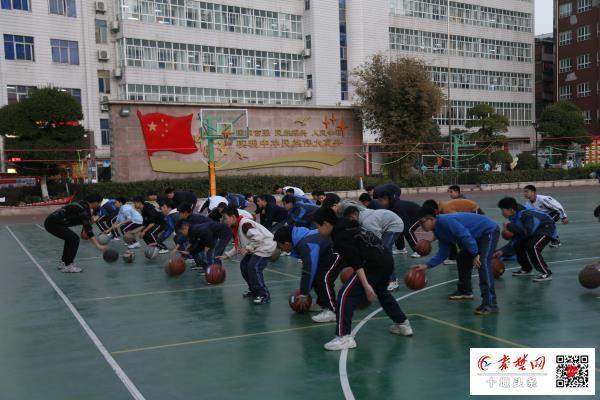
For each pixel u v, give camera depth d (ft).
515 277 30.96
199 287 30.42
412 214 33.65
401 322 20.40
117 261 40.16
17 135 84.02
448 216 23.12
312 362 18.06
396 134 112.47
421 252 35.60
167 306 26.22
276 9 152.15
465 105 185.57
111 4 132.67
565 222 40.81
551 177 133.28
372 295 18.60
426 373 16.89
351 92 158.71
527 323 21.80
